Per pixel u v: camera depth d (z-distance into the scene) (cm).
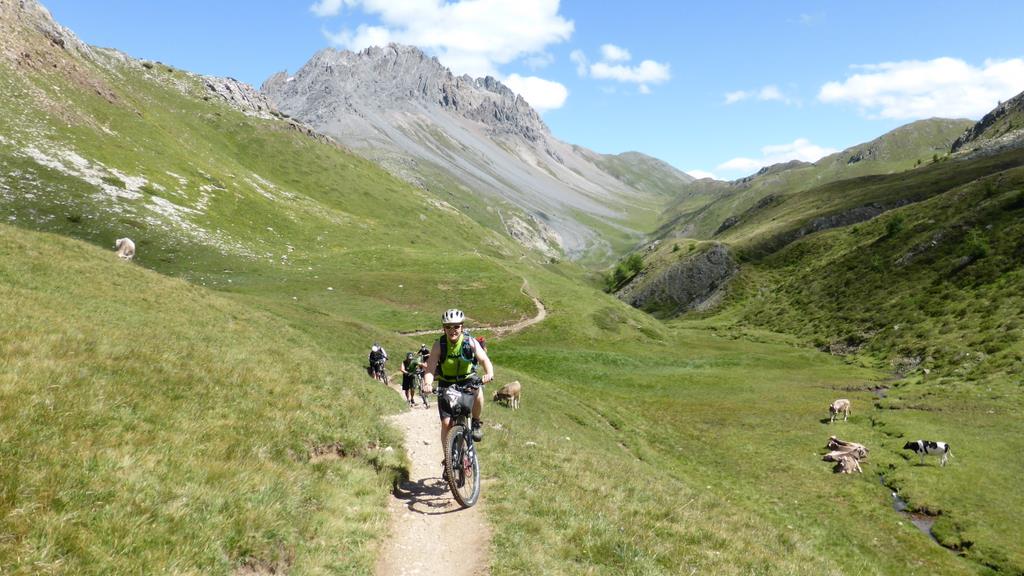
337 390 1783
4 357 984
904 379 6619
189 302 2667
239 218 11088
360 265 10519
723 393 6169
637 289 19712
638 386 6400
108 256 2898
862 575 2342
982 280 8238
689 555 1048
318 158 19538
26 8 12794
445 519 1046
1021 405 4688
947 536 2791
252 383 1423
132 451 797
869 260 11962
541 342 8412
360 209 17812
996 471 3478
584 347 8400
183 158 12081
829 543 2709
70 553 568
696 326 14112
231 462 901
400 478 1232
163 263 7700
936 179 19488
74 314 1631
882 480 3588
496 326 8775
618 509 1266
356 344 4556
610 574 907
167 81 19212
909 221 12494
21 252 2330
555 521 1095
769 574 1077
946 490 3272
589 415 4459
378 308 8300
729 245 19038
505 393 3747
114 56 18412
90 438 783
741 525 1523
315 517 880
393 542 930
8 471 630
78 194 8269
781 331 11588
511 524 1035
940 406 5022
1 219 6838
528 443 1898
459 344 991
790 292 13688
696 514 1421
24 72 10338
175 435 917
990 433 4181
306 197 15700
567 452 1936
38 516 585
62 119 9925
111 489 686
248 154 17675
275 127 19850
